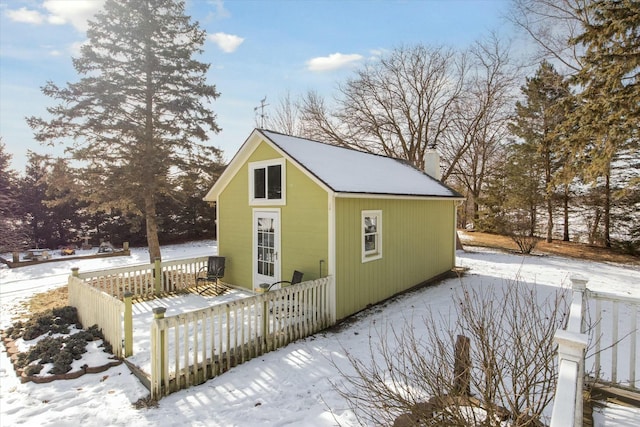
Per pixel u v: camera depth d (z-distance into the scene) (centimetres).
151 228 1305
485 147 2406
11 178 2238
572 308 327
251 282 955
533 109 1964
